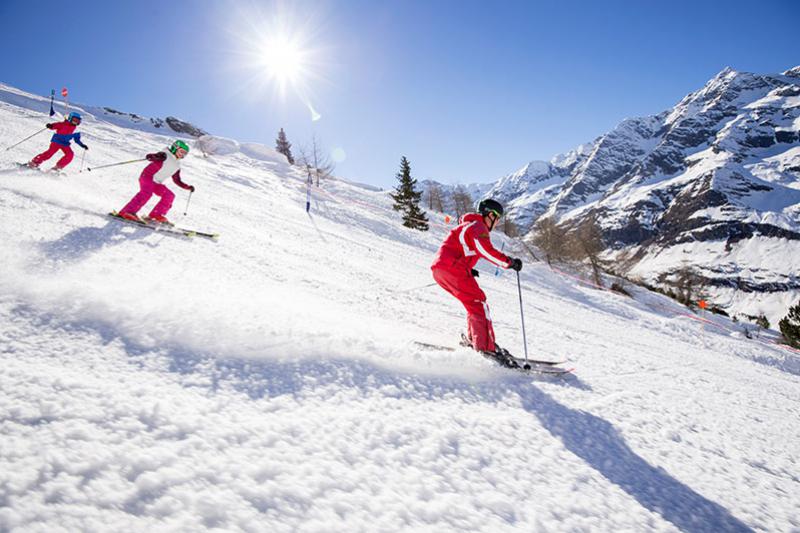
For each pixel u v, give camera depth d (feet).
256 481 4.64
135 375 6.47
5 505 3.59
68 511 3.70
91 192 22.17
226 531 3.88
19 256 10.07
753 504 6.90
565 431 8.15
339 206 86.28
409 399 7.94
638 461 7.61
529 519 5.19
